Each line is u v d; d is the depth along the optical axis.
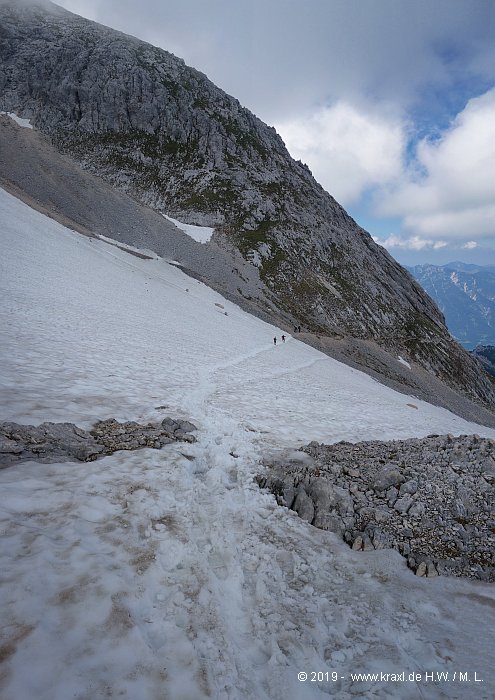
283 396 20.28
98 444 8.47
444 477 9.09
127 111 140.00
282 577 5.69
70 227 59.53
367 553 6.58
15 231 37.59
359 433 16.03
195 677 3.60
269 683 3.88
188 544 5.69
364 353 80.38
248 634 4.52
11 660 3.16
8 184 60.59
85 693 3.12
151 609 4.33
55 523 5.28
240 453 10.20
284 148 167.00
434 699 3.96
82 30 167.00
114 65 148.00
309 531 7.07
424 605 5.45
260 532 6.76
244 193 120.56
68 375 12.68
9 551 4.43
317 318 88.75
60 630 3.60
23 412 8.90
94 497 6.20
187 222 107.06
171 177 124.44
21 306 19.12
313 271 105.12
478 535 7.18
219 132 143.00
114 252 60.66
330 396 25.41
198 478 8.34
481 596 5.77
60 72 141.50
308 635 4.64
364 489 8.62
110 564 4.72
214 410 13.76
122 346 19.19
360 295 107.81
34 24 161.25
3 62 140.75
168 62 164.62
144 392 13.49
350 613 5.13
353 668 4.28
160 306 39.88
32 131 87.94
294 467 9.48
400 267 146.62
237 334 44.84
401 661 4.41
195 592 4.79
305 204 129.62
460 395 90.25
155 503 6.56
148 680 3.43
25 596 3.84
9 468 6.46
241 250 99.31
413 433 19.58
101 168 122.38
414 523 7.43
